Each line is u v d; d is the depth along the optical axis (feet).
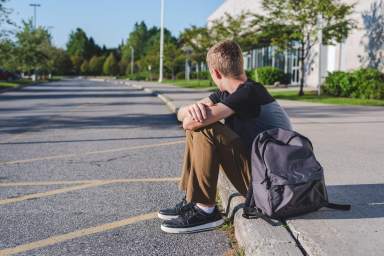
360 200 14.39
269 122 13.28
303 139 12.33
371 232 11.53
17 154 26.09
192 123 12.70
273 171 11.75
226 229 13.64
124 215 15.17
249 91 13.03
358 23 71.56
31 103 66.95
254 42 99.45
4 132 35.70
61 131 36.17
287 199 11.71
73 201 16.76
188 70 195.72
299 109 49.47
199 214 13.38
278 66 120.06
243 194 13.62
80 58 378.94
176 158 24.88
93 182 19.54
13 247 12.51
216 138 12.92
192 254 11.99
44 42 230.07
